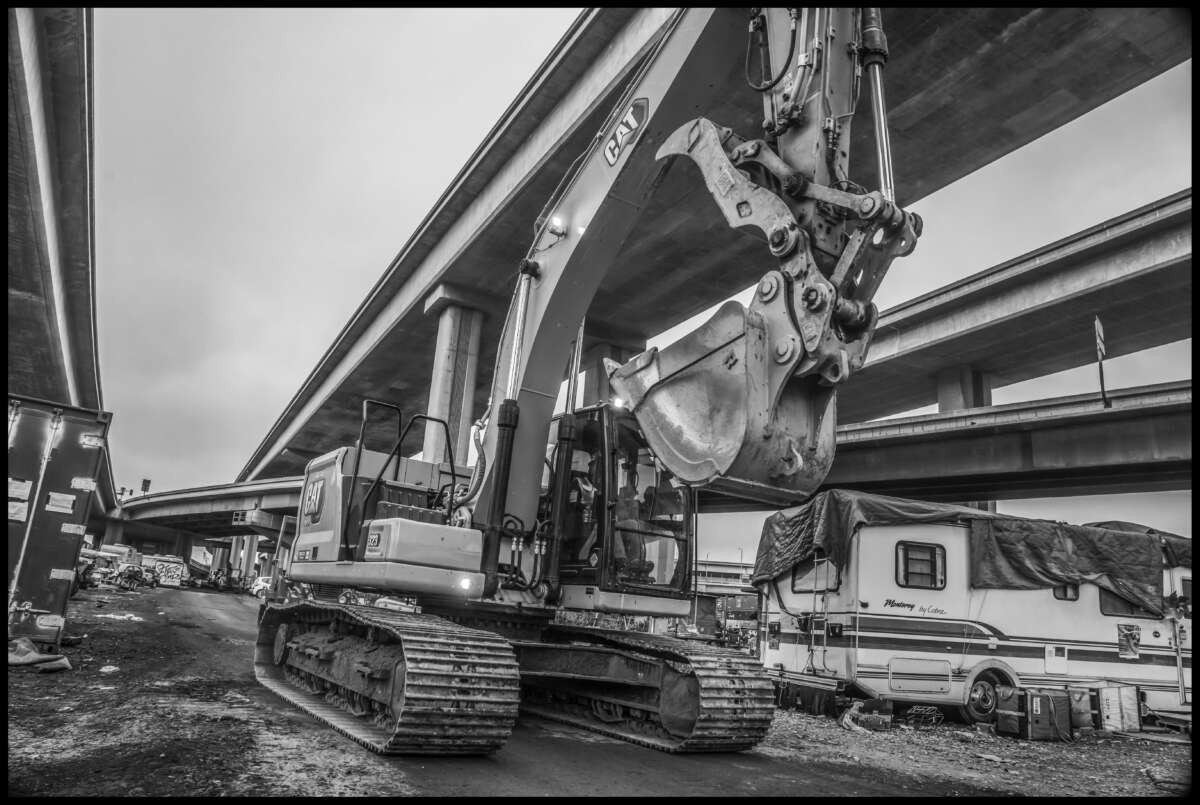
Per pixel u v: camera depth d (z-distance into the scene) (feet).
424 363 125.70
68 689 26.91
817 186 17.22
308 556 29.99
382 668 21.68
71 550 33.32
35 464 33.24
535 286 26.43
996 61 54.34
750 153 18.84
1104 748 35.19
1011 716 36.81
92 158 75.97
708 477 16.17
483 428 26.32
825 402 16.34
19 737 19.15
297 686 29.27
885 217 15.97
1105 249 84.43
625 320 104.22
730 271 88.12
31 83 57.52
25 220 76.95
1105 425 81.35
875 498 40.27
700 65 23.07
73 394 136.98
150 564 184.24
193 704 25.35
